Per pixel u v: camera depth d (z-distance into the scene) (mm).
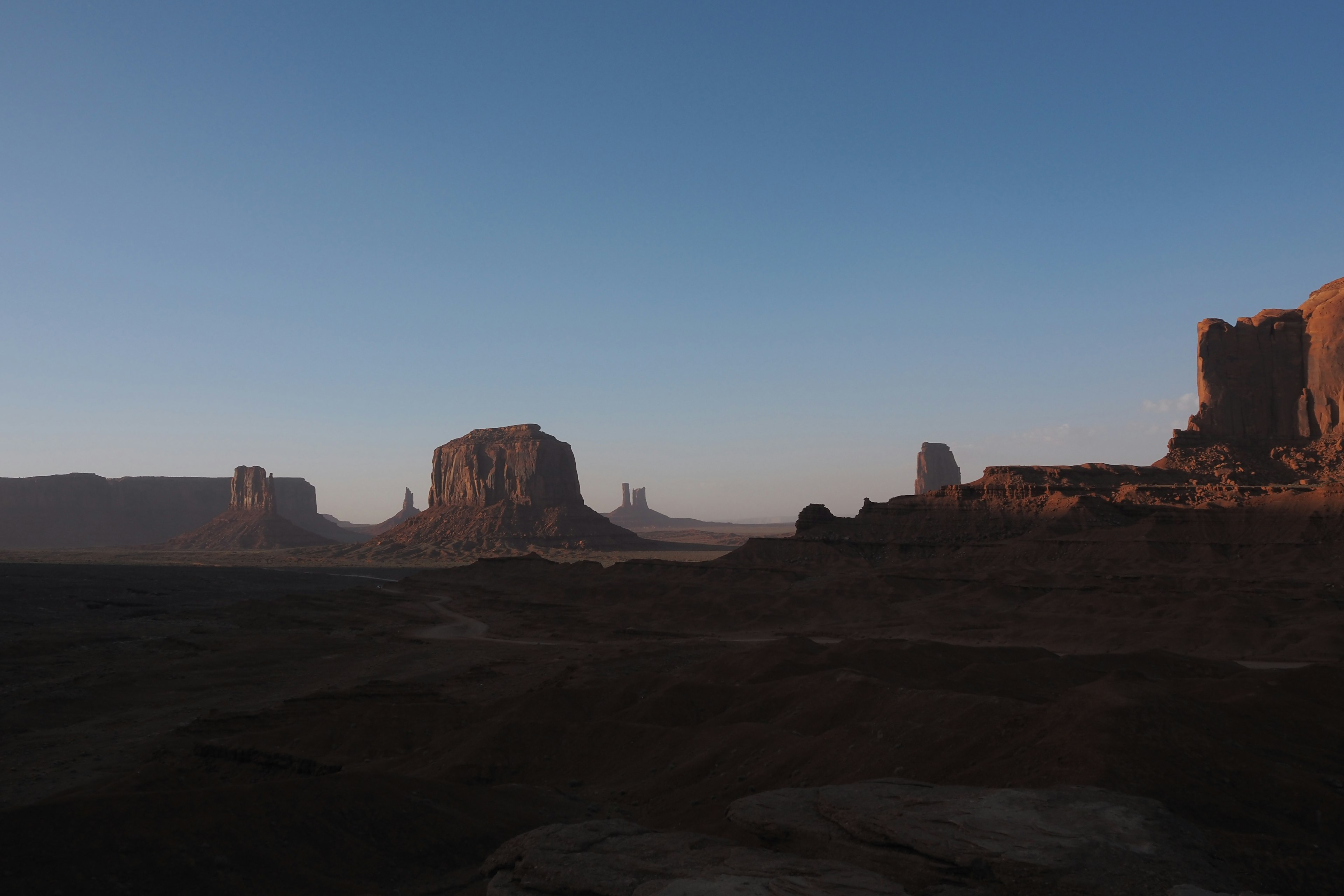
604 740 52969
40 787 54656
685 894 20875
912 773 38281
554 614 156125
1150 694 41188
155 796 32344
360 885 31578
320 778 36438
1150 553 140750
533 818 39688
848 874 21766
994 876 21516
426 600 191125
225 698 86438
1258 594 113000
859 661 68000
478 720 61250
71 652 111812
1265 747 39656
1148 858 21562
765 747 45906
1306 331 193750
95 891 27766
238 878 30141
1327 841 30438
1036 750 35906
